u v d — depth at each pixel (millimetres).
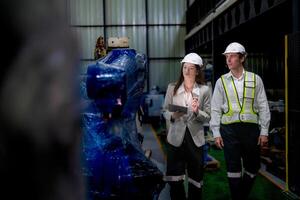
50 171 485
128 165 1672
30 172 472
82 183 572
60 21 488
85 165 1622
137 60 2039
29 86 458
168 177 3492
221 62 8438
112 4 14391
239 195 3814
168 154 3508
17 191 472
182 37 14617
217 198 4527
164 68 14703
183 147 3457
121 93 1449
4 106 454
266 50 8688
